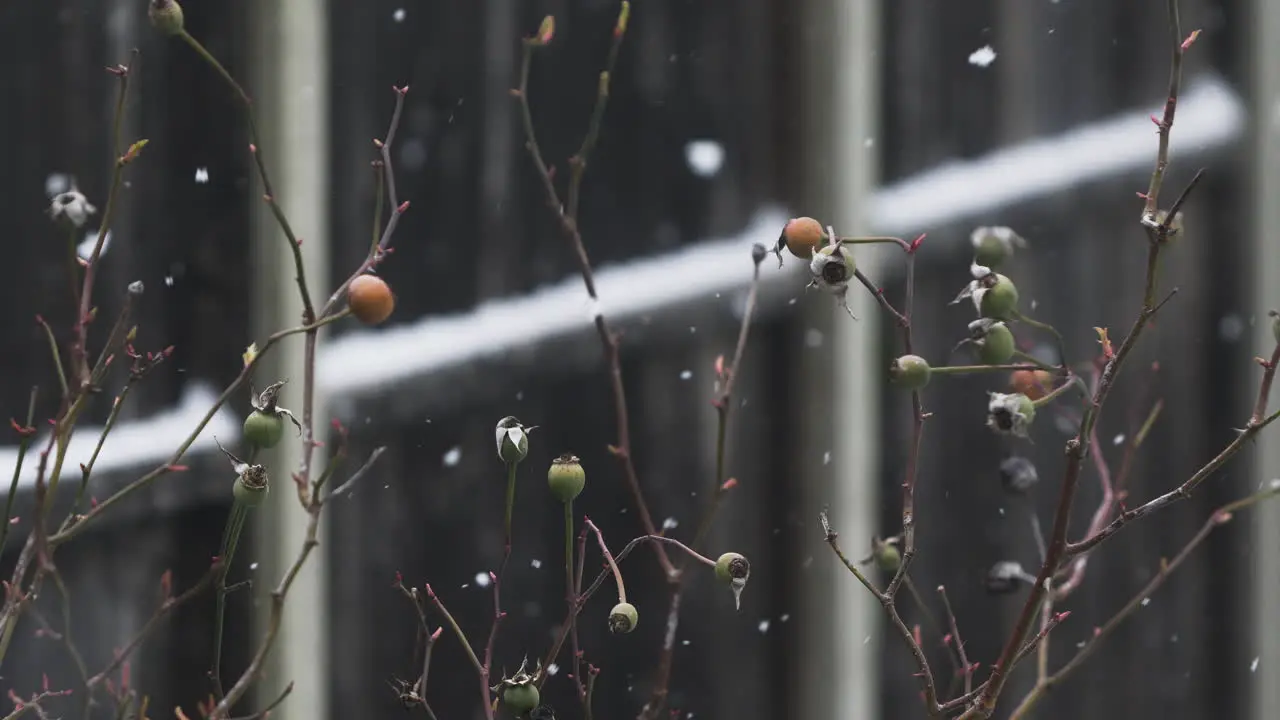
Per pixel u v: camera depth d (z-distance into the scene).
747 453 2.45
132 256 2.31
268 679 2.33
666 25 2.44
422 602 2.37
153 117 2.32
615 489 2.42
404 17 2.38
